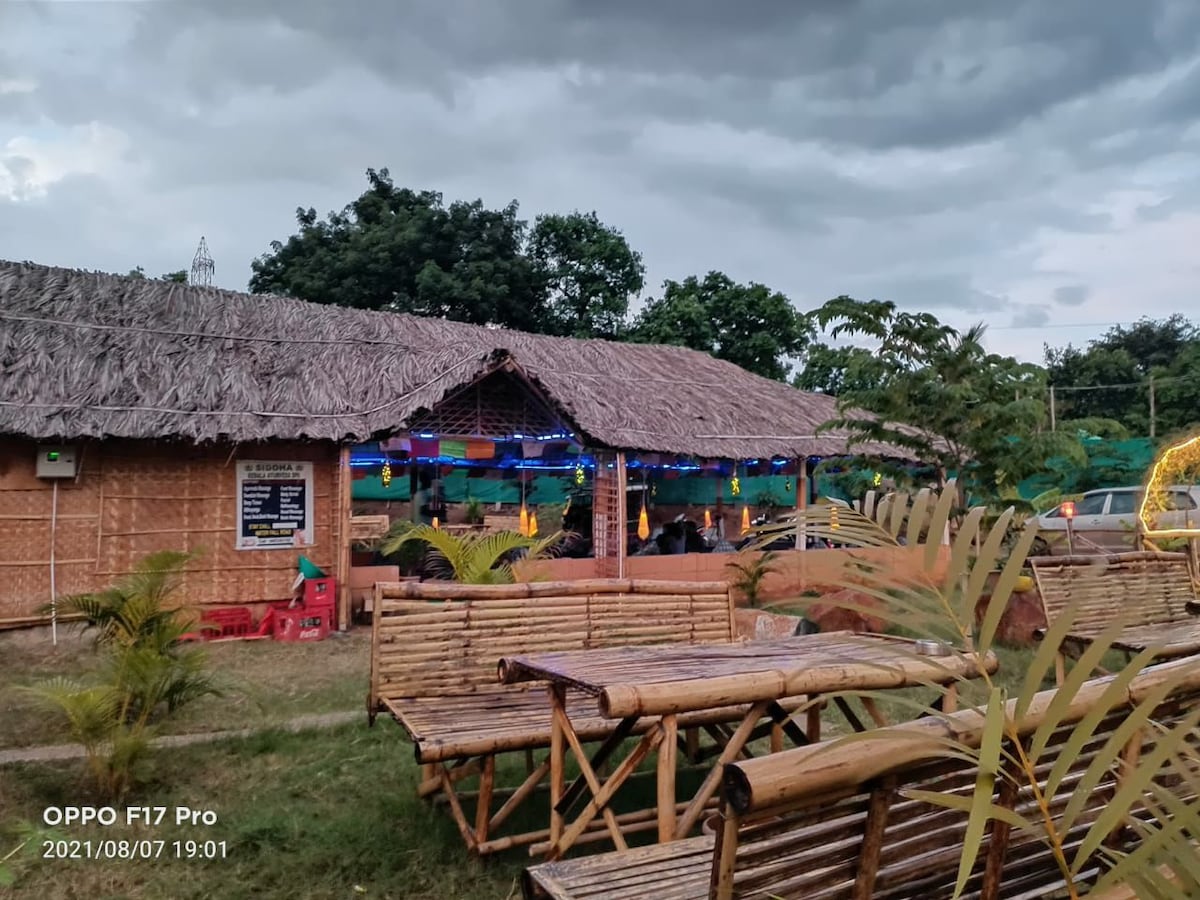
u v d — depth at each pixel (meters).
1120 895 2.16
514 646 4.74
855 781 1.61
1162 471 9.99
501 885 3.82
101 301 11.52
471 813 4.53
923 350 10.48
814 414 16.20
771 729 4.64
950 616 1.80
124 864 3.95
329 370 11.41
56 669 8.01
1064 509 13.45
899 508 2.23
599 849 4.20
